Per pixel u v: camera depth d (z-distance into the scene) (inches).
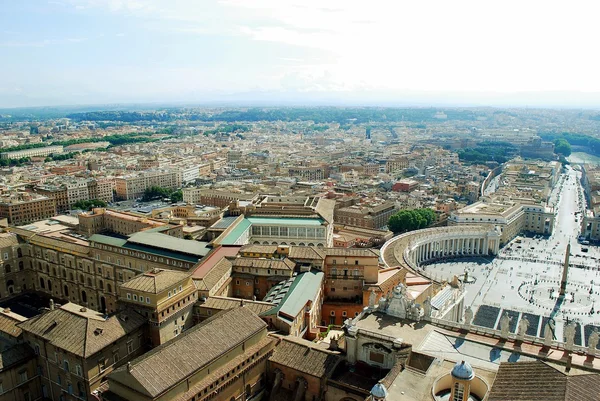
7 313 6939.0
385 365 5265.8
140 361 4692.4
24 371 6033.5
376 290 7829.7
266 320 6437.0
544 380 3863.2
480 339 5403.5
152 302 6318.9
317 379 5378.9
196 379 4896.7
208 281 7322.8
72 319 6038.4
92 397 5600.4
